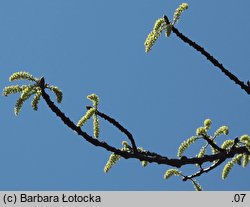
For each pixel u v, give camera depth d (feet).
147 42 18.30
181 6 18.29
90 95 18.61
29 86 16.33
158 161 18.51
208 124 20.98
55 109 16.69
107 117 18.34
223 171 21.34
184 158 19.04
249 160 21.25
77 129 17.22
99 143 17.58
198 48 19.31
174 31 18.71
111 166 19.57
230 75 20.20
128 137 18.15
